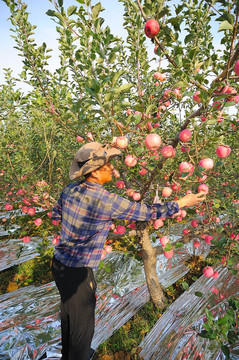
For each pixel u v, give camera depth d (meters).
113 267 3.44
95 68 1.80
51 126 3.28
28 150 3.88
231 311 1.56
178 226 4.20
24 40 2.57
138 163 1.95
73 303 1.69
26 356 2.15
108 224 1.74
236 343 2.12
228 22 1.14
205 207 2.58
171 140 1.72
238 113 1.99
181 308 2.70
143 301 2.89
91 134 2.21
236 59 1.22
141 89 2.55
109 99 1.32
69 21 1.77
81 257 1.69
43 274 3.63
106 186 3.06
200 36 2.09
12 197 3.30
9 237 4.61
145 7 1.38
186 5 2.06
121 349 2.36
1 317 2.59
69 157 3.89
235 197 2.52
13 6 2.38
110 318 2.64
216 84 1.21
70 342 1.74
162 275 3.32
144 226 2.65
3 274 3.71
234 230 2.35
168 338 2.34
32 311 2.67
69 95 2.22
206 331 1.53
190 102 2.21
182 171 1.49
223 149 1.40
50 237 4.19
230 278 2.98
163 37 1.60
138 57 2.24
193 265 3.56
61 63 2.85
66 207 1.73
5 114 4.02
